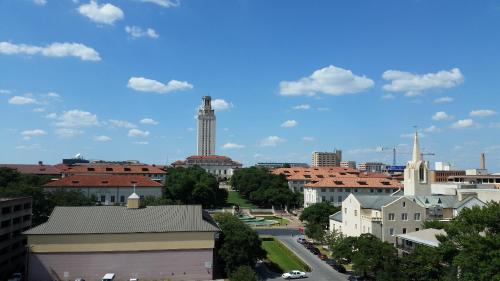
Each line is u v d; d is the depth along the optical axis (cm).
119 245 9519
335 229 13288
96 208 10331
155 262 9606
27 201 11544
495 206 6988
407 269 7712
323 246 13312
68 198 14412
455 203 11731
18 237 10888
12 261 10519
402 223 10806
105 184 19550
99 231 9494
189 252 9731
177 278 9638
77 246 9400
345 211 12762
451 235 7575
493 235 6531
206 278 9731
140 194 19825
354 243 9500
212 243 9800
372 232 10688
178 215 10262
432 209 11400
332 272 10206
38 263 9306
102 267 9431
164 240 9669
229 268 9738
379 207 11062
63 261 9356
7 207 10219
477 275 6444
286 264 10988
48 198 13838
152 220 10012
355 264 8650
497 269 6128
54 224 9644
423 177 12656
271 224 18212
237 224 10256
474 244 6406
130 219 9994
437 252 7669
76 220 9825
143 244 9600
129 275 9500
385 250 8400
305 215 15175
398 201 10825
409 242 9550
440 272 7581
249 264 9838
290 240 14438
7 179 18375
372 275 9125
